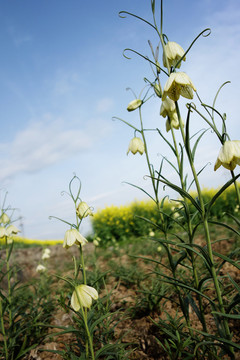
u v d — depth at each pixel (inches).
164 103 12.1
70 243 10.9
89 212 11.8
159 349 12.5
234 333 12.3
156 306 15.6
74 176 11.8
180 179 11.0
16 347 14.9
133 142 15.8
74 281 9.7
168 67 9.5
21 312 16.5
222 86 8.4
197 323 13.6
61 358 13.3
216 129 8.5
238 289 8.0
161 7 9.2
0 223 16.3
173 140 11.5
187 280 16.0
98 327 13.5
